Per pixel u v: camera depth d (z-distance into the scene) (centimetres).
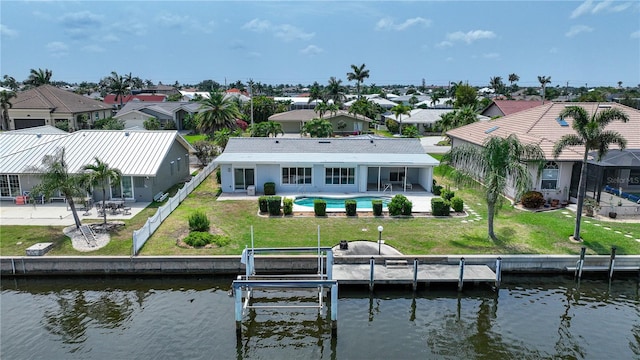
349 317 1858
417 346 1653
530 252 2297
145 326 1769
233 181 3497
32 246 2264
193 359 1565
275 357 1584
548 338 1708
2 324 1781
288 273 2206
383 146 3966
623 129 3475
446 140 6669
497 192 2369
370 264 2089
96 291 2077
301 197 3356
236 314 1692
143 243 2355
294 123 7838
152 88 16588
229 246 2342
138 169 3150
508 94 15125
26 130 4312
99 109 8081
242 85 19112
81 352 1591
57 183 2425
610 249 2323
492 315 1877
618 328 1781
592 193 3148
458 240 2452
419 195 3425
